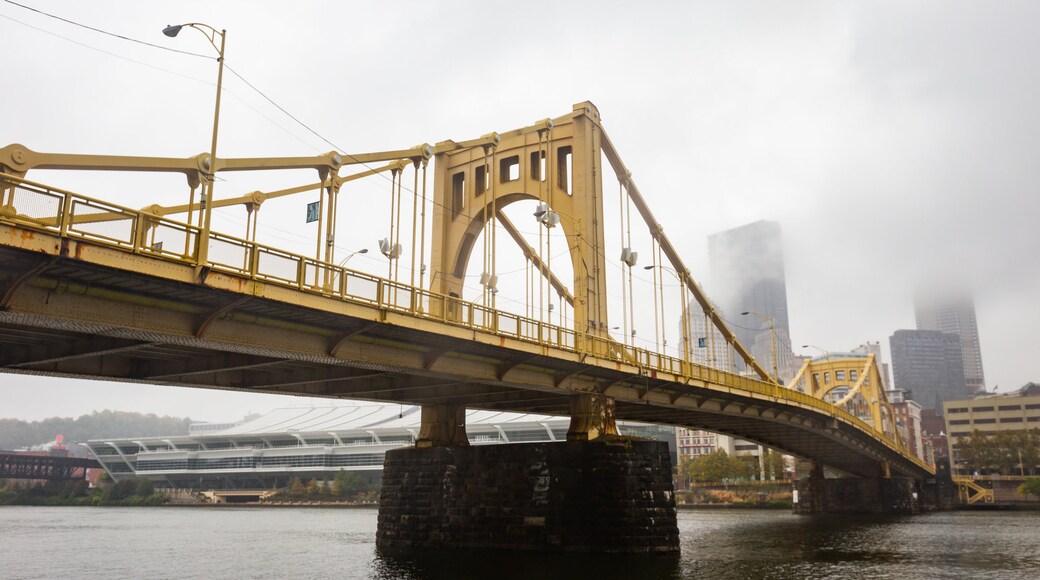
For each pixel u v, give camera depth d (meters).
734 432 96.00
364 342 36.84
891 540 70.19
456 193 64.31
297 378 41.84
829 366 137.88
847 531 82.50
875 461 126.75
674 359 57.38
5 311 24.56
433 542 53.84
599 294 56.66
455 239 62.88
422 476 55.72
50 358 32.47
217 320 30.58
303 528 98.19
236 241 28.73
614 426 54.03
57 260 23.80
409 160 49.06
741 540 69.81
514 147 61.78
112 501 197.50
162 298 28.48
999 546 63.94
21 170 26.44
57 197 23.92
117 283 26.72
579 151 58.78
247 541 76.00
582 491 49.00
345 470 191.25
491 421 169.75
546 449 50.91
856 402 140.50
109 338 31.16
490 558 47.59
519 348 42.00
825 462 126.88
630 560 46.41
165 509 178.00
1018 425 191.62
